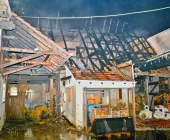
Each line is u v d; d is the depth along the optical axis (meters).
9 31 11.33
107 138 8.95
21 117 14.13
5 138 8.64
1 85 9.74
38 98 18.69
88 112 11.59
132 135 9.49
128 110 11.98
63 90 15.33
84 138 8.77
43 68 15.00
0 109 9.51
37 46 11.81
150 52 24.00
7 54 13.57
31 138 8.67
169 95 16.58
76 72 12.30
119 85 11.73
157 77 17.81
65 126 11.55
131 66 12.48
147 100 16.56
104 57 19.25
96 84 11.30
